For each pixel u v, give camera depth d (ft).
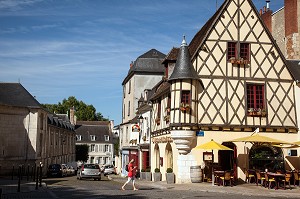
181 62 62.64
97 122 253.65
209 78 63.31
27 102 106.01
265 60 65.67
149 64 117.91
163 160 71.10
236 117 62.90
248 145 63.46
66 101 265.95
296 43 87.10
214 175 58.13
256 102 64.49
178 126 60.70
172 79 61.98
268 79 65.21
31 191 48.44
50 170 105.60
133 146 103.45
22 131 104.27
